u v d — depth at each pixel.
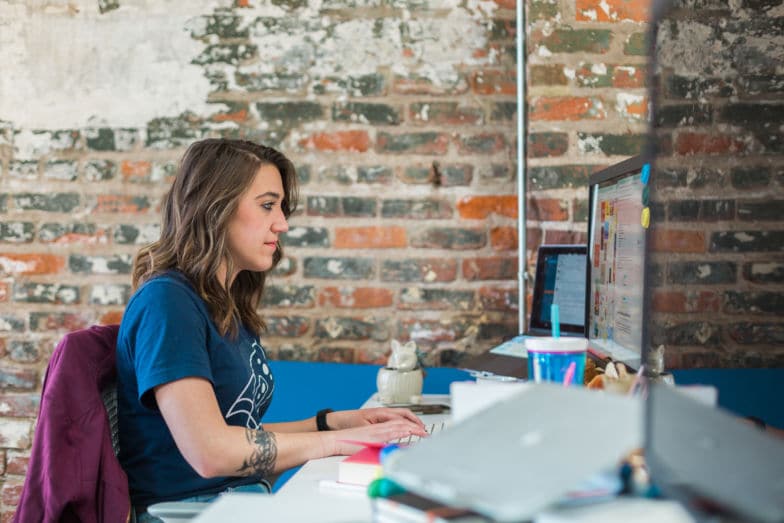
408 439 1.46
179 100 2.53
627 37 2.29
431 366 2.49
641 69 2.29
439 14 2.48
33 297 2.56
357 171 2.50
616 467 0.73
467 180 2.48
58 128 2.55
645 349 0.83
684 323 0.85
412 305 2.50
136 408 1.48
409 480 0.68
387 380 1.95
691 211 0.85
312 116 2.51
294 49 2.51
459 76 2.48
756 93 0.86
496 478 0.64
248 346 1.64
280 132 2.52
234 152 1.62
